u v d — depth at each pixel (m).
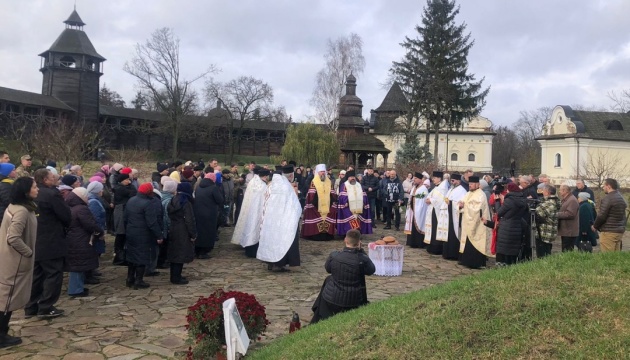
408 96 43.31
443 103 42.56
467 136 63.97
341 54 48.69
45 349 5.94
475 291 5.03
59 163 25.98
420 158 36.25
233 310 5.27
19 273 5.96
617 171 46.91
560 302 4.34
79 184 8.92
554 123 52.47
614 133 49.69
